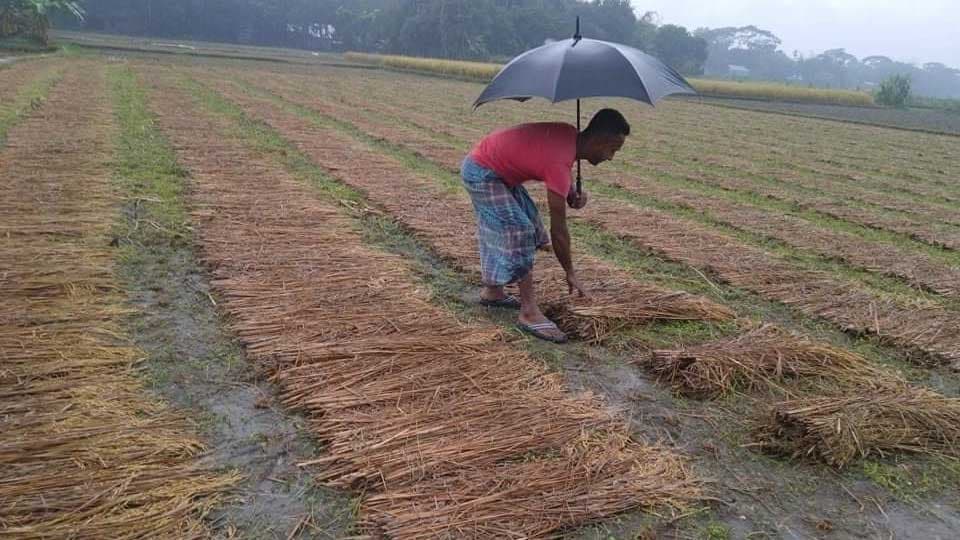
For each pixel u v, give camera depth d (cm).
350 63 4569
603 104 2553
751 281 568
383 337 409
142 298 467
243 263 529
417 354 389
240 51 5309
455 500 273
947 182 1194
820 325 490
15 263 497
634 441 327
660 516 276
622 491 284
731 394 375
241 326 417
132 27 6931
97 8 6769
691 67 7012
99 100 1502
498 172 421
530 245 434
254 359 384
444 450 302
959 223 846
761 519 280
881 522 282
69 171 800
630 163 1180
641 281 559
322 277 507
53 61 2667
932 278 599
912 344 448
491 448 306
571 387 379
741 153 1421
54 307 433
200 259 543
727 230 764
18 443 291
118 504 264
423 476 287
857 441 321
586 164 1138
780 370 388
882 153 1572
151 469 284
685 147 1457
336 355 383
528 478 287
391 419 323
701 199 898
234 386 360
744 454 324
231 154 991
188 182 800
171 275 512
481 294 504
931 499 298
